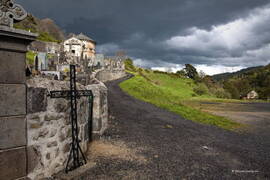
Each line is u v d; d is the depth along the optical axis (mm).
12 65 2828
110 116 9273
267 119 15766
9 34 2678
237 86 83062
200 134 8359
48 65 18500
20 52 2928
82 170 3873
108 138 6262
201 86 54031
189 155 5516
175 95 38188
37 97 3178
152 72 72688
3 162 2742
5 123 2750
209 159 5375
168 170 4371
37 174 3217
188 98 38906
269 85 71125
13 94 2836
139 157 4973
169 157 5184
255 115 18312
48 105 3402
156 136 7141
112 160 4613
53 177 3490
